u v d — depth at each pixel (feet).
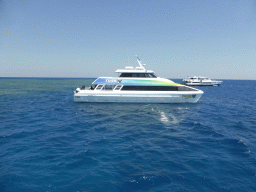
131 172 15.38
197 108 49.21
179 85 54.29
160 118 36.76
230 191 12.92
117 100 53.42
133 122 33.40
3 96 75.82
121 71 54.75
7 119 35.09
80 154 18.81
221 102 65.77
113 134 26.16
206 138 24.43
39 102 59.26
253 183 13.92
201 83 202.59
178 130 28.43
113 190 12.92
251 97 84.64
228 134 26.37
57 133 26.27
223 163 17.12
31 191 12.59
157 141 23.26
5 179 13.88
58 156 18.31
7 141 22.57
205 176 14.82
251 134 26.55
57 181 13.92
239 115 41.50
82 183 13.69
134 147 21.11
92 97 53.21
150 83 53.47
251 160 17.74
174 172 15.43
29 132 26.53
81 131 27.43
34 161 17.12
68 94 89.86
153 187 13.33
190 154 19.17
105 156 18.54
